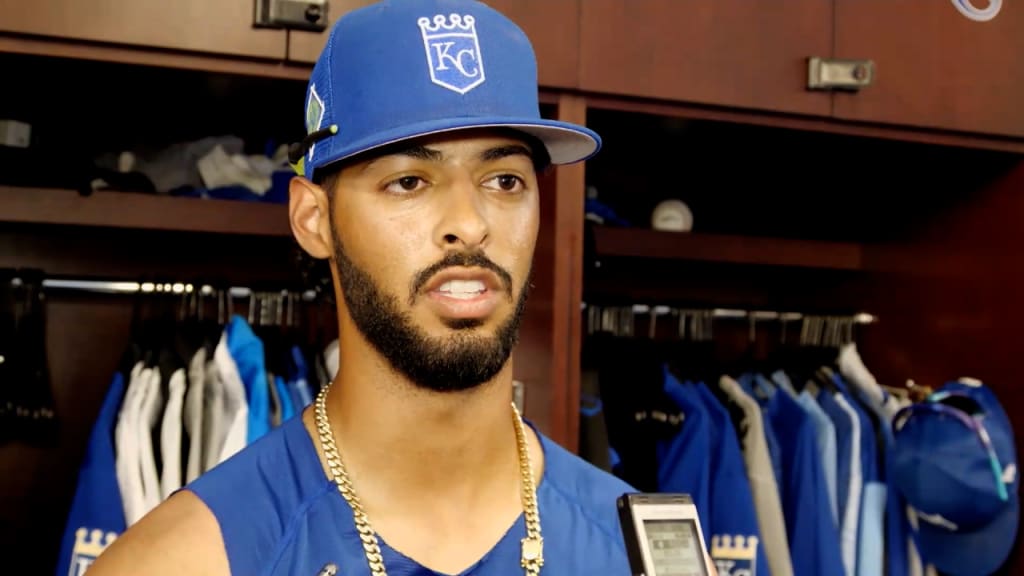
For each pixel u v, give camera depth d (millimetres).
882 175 2412
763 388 2207
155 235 2049
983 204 2227
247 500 952
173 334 1944
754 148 2225
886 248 2445
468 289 908
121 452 1665
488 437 989
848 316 2412
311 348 2000
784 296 2602
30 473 2082
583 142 1004
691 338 2303
